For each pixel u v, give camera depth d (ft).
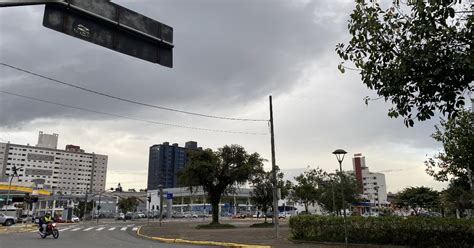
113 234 99.19
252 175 129.08
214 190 127.24
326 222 63.57
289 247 57.57
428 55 24.29
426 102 26.35
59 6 23.81
